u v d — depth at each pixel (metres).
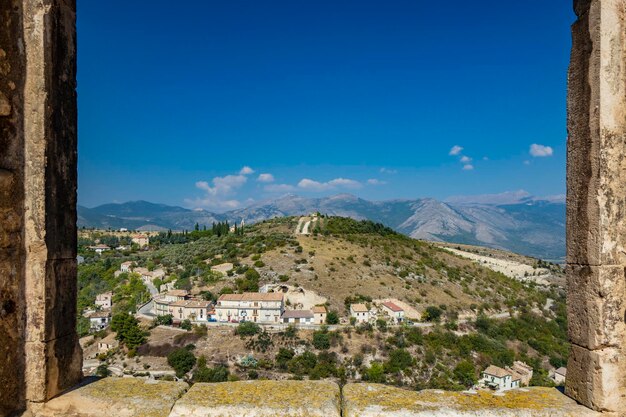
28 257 4.23
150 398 4.26
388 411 4.00
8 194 4.11
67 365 4.53
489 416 3.97
